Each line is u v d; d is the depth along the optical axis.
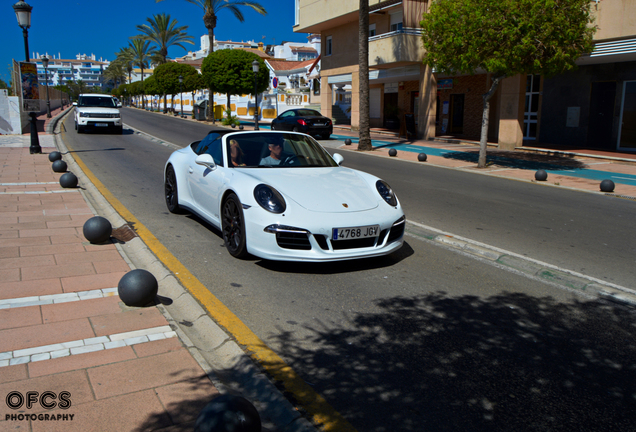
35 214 6.52
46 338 3.15
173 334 3.28
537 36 11.01
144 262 4.86
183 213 7.14
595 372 3.06
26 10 12.95
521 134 17.73
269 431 2.40
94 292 3.94
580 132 17.98
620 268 5.12
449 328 3.62
